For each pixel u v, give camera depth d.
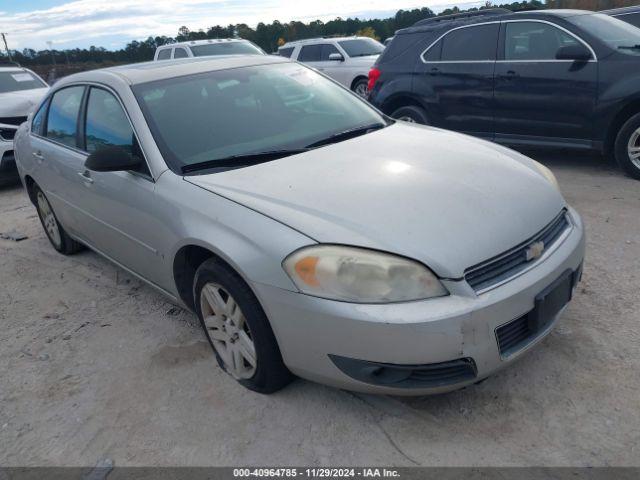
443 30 6.84
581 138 5.89
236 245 2.55
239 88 3.67
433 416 2.59
